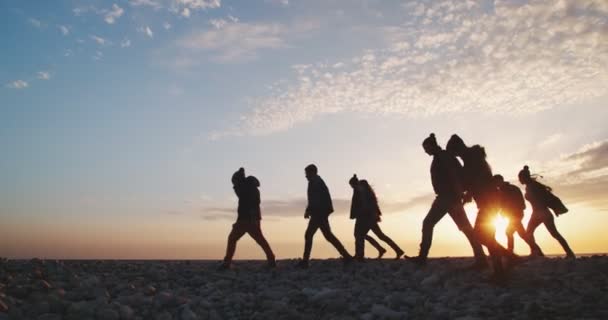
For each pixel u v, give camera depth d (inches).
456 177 334.0
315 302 255.8
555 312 215.6
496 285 292.7
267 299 269.0
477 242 342.6
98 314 215.9
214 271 400.5
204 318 224.2
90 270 380.5
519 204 442.0
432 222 354.9
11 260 388.8
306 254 420.2
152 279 344.5
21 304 235.0
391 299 251.9
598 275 304.8
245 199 421.7
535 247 447.2
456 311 226.4
